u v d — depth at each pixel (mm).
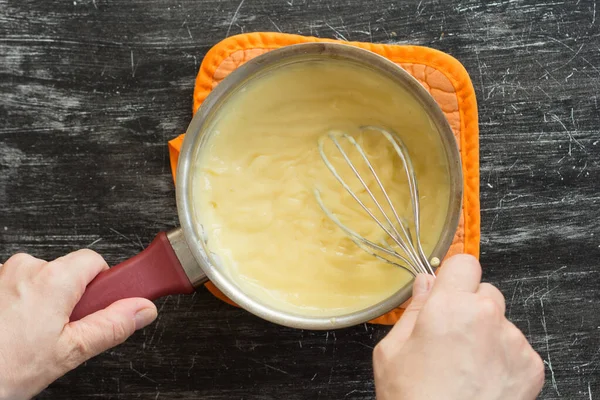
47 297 709
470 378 624
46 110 811
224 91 716
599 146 801
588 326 804
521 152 803
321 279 755
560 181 802
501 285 805
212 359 811
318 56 714
